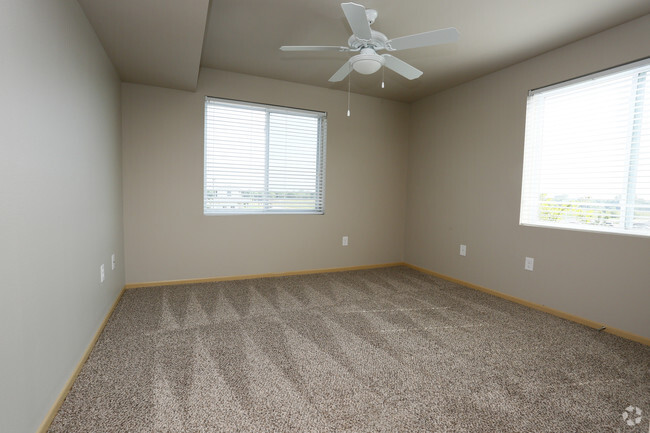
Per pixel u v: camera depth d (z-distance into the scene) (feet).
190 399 5.23
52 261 4.80
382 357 6.73
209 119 11.66
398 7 7.33
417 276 13.50
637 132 7.79
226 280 12.17
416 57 9.94
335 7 7.44
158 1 6.08
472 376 6.08
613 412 5.13
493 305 10.07
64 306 5.27
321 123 13.52
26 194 4.01
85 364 6.19
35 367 4.23
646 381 6.00
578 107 8.94
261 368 6.20
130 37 7.45
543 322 8.77
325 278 12.87
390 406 5.17
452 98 12.82
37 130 4.33
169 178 11.21
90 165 6.87
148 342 7.13
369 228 14.67
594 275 8.46
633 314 7.73
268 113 12.52
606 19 7.73
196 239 11.69
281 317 8.77
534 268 9.89
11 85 3.66
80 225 6.13
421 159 14.47
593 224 8.66
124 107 10.53
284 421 4.78
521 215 10.32
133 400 5.17
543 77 9.62
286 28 8.45
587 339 7.75
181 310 9.06
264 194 12.68
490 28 8.20
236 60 10.63
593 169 8.64
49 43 4.76
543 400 5.40
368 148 14.37
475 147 11.82
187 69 9.37
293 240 13.20
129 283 10.98
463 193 12.33
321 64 10.84
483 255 11.53
